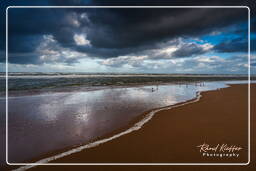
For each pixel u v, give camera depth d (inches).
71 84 1050.1
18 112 359.9
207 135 232.5
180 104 450.0
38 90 738.8
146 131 251.4
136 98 560.7
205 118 313.0
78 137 232.7
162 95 640.4
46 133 246.5
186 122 290.4
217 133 238.8
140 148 197.8
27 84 961.5
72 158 177.6
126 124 287.4
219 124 277.1
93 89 819.4
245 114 338.3
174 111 368.8
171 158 176.1
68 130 259.1
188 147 198.7
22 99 514.9
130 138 226.7
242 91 750.5
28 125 280.2
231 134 234.4
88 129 263.4
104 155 182.9
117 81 1446.9
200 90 824.3
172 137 227.9
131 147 200.8
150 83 1300.4
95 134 243.1
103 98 551.8
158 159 173.9
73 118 321.4
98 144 209.8
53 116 332.5
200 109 385.4
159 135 235.3
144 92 727.7
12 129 260.7
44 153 189.3
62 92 685.3
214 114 340.8
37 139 225.5
